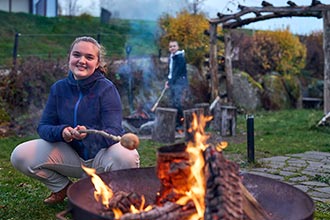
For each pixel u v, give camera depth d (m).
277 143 7.51
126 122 8.46
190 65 12.05
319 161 6.13
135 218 2.09
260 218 2.25
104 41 16.28
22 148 3.44
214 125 9.04
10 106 8.52
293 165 5.85
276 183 2.56
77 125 3.35
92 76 3.36
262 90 13.23
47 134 3.29
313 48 15.99
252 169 5.61
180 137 8.06
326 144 7.41
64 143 3.44
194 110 6.80
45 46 16.17
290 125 9.66
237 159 6.11
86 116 3.34
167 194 2.33
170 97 9.14
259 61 14.22
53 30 18.08
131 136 2.58
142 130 8.32
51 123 3.45
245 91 12.83
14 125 8.20
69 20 19.38
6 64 9.31
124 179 2.70
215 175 2.04
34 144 3.45
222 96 10.42
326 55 8.84
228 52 10.35
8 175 4.96
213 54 10.20
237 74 12.97
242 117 11.38
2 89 8.50
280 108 13.48
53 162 3.44
